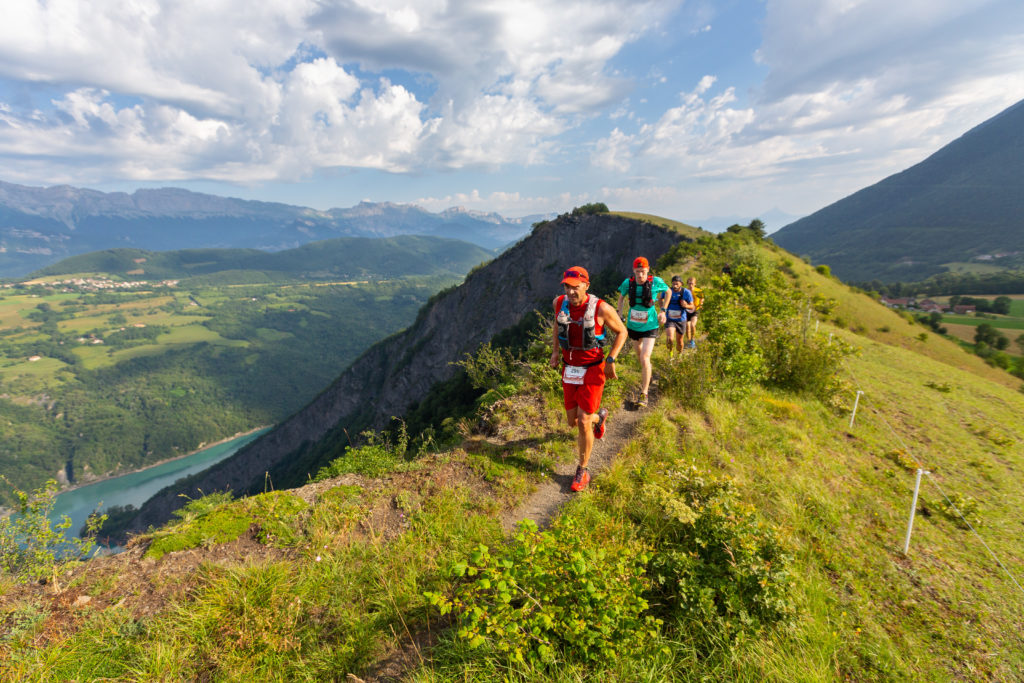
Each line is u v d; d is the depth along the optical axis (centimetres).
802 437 651
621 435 601
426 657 280
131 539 369
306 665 280
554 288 9688
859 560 412
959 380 1534
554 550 301
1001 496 595
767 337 980
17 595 306
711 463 530
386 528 401
